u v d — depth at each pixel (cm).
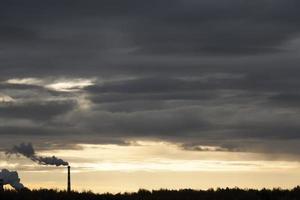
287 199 7144
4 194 7181
